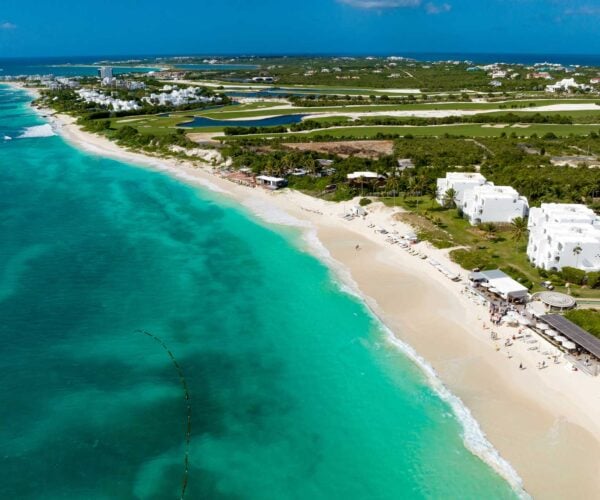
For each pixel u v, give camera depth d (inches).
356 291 3218.5
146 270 3531.0
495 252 3698.3
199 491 1818.4
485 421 2110.0
